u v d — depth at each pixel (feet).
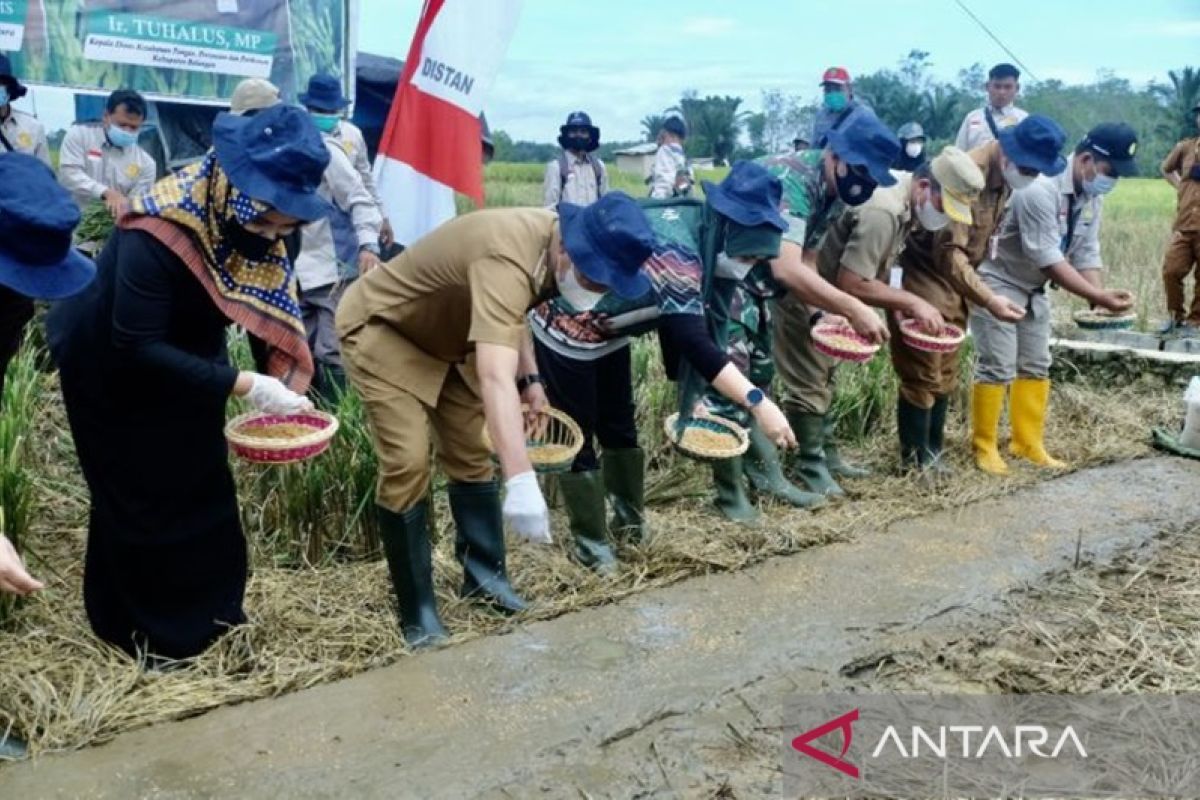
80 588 13.67
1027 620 13.91
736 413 17.20
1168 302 31.17
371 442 15.14
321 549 15.05
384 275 12.41
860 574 15.06
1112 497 18.69
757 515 17.13
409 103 18.76
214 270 10.93
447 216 18.98
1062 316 32.78
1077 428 22.91
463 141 18.67
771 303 18.33
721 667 12.30
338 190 20.17
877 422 22.02
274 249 11.35
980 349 19.76
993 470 19.99
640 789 10.08
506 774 10.14
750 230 13.76
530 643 12.76
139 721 10.84
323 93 20.57
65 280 9.11
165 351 10.72
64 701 11.14
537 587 14.43
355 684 11.71
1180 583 15.25
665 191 33.63
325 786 9.88
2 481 13.14
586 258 10.76
